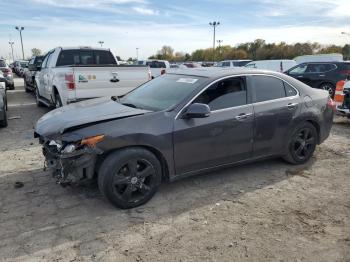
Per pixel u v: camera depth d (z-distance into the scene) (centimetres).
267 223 389
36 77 1238
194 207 427
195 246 345
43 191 469
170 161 439
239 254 332
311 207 428
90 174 400
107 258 327
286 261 323
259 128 505
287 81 550
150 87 533
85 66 822
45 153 450
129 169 412
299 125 552
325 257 329
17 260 323
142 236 363
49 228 378
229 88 487
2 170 547
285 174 534
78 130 404
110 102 514
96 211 415
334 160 600
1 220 393
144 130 414
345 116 909
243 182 503
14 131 828
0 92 884
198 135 451
